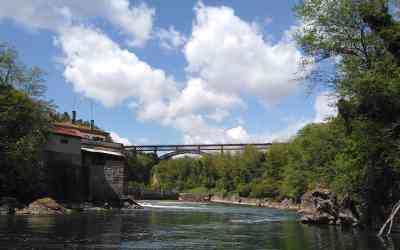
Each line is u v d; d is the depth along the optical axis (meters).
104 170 70.88
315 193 46.06
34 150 56.75
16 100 55.28
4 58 57.59
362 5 30.73
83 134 93.62
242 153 142.25
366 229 37.47
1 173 54.56
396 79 28.14
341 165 38.44
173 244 26.67
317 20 31.97
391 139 31.00
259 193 118.31
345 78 31.25
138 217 51.09
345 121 34.31
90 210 61.69
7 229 32.44
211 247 25.42
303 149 77.50
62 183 63.41
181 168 164.00
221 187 144.50
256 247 25.50
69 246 24.48
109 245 25.53
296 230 36.66
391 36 29.80
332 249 24.72
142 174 153.62
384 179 35.53
